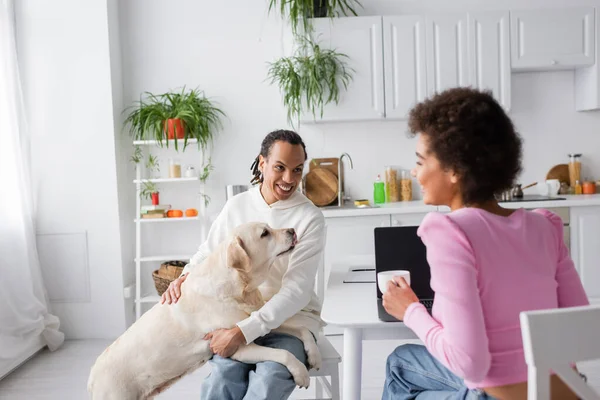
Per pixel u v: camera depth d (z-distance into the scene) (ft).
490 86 14.49
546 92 15.64
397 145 15.78
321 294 8.37
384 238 6.83
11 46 13.47
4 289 12.23
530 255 4.23
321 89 14.30
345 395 5.88
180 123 14.66
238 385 5.87
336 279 7.56
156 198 15.05
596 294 13.88
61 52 14.26
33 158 14.33
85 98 14.32
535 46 14.43
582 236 13.78
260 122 15.79
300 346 6.33
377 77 14.51
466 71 14.48
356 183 15.88
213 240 7.34
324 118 14.64
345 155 15.79
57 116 14.30
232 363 5.91
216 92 15.75
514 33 14.42
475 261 4.05
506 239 4.18
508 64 14.46
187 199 15.92
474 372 3.89
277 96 15.74
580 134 15.69
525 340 3.49
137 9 15.58
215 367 5.93
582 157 15.72
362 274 7.82
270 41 15.67
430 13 14.57
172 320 6.29
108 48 14.32
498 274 4.09
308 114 14.65
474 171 4.21
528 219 4.40
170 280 14.10
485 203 4.40
